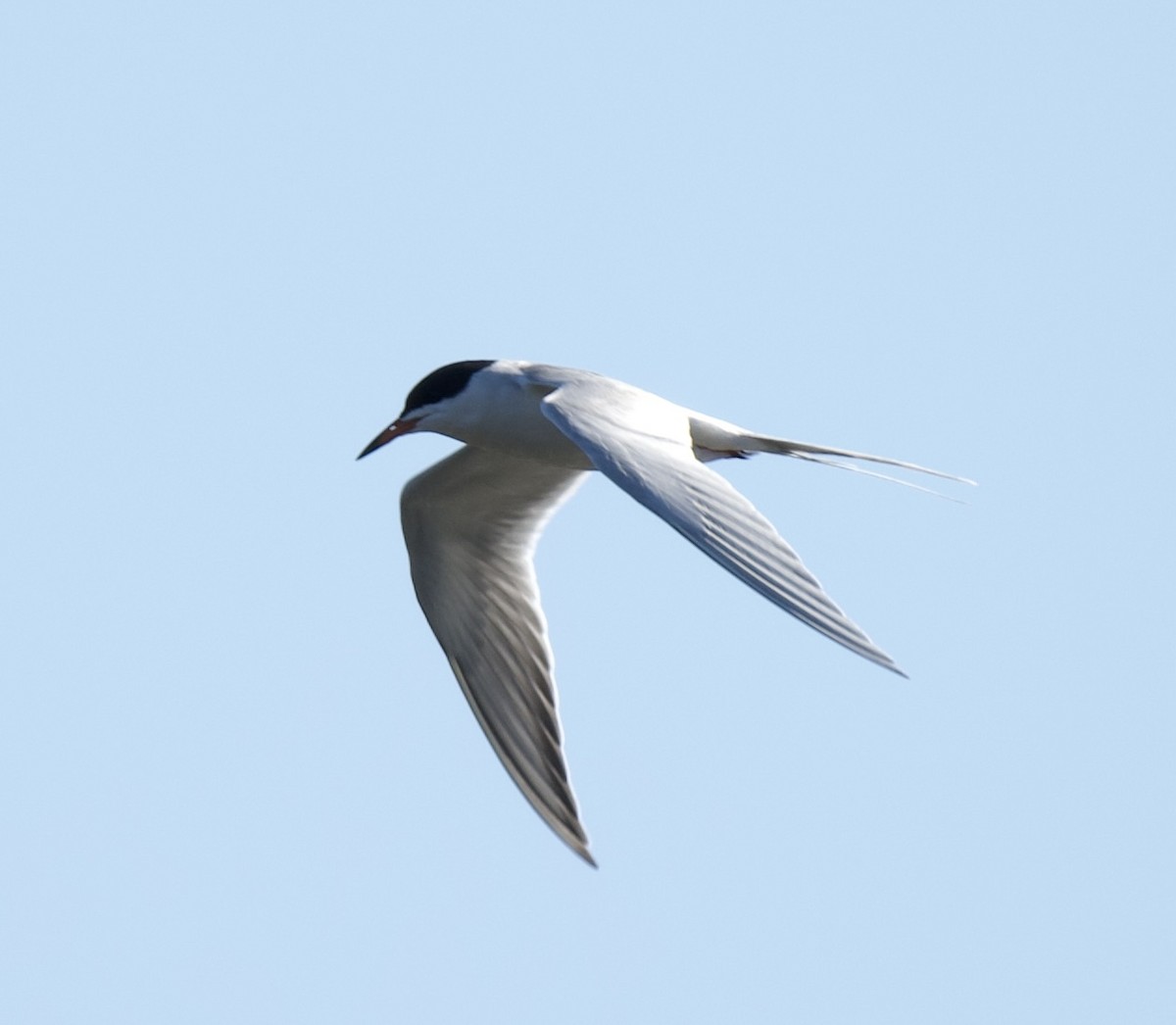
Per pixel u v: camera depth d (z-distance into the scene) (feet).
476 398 45.42
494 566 47.83
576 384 40.68
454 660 47.85
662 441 38.78
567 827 45.85
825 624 33.37
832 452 42.70
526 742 46.70
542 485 47.75
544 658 46.91
